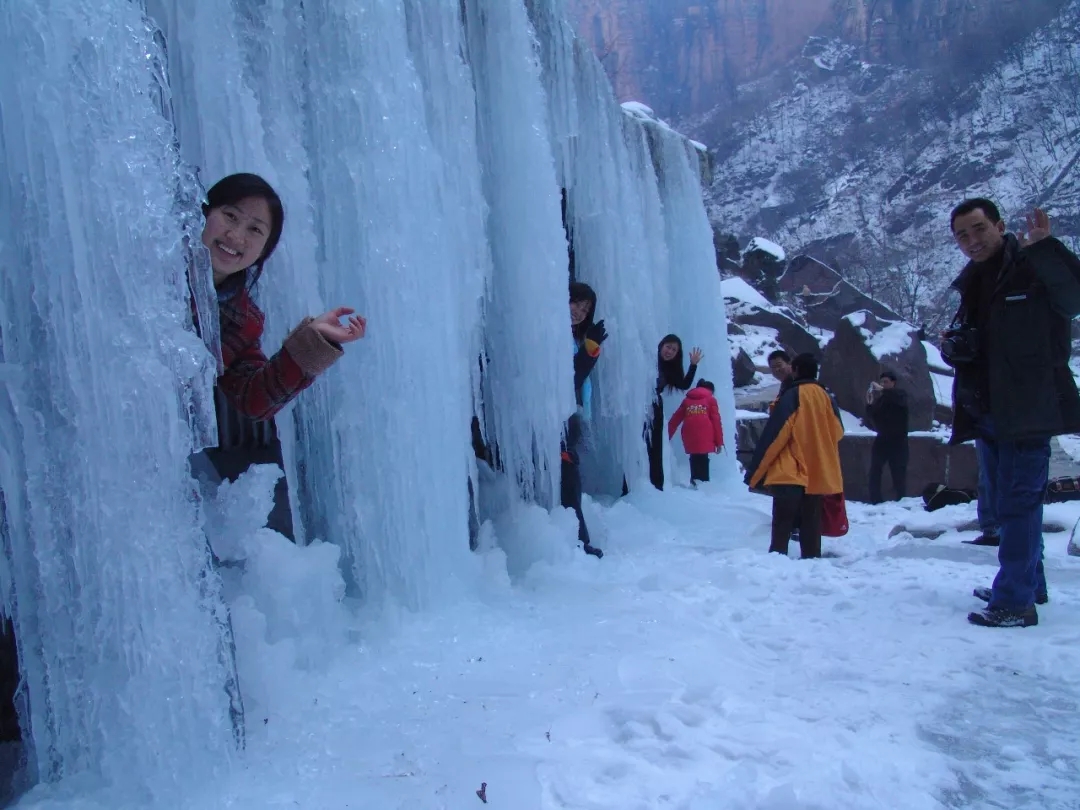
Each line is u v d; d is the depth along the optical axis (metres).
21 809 1.76
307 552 2.77
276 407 2.30
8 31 1.81
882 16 109.44
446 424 3.47
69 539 1.85
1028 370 3.25
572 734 2.23
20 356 1.84
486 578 3.75
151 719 1.86
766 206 92.50
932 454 11.42
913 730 2.32
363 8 3.29
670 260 8.25
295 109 3.20
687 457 8.74
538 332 4.53
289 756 2.07
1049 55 84.25
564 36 5.39
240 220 2.22
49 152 1.82
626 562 4.50
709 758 2.10
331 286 3.25
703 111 121.69
